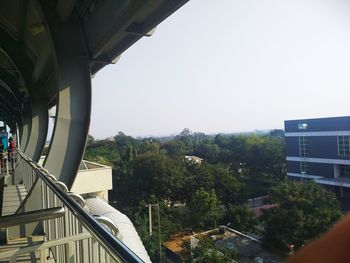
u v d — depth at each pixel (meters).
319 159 43.50
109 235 1.45
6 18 7.43
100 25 4.55
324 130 42.94
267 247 18.56
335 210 15.64
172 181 50.88
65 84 5.18
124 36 4.95
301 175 46.22
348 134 39.88
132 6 3.44
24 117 12.66
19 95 12.53
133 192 51.31
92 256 2.50
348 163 39.94
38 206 5.49
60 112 5.17
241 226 28.06
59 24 5.23
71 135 5.24
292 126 47.53
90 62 5.32
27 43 8.21
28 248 2.64
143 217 38.16
